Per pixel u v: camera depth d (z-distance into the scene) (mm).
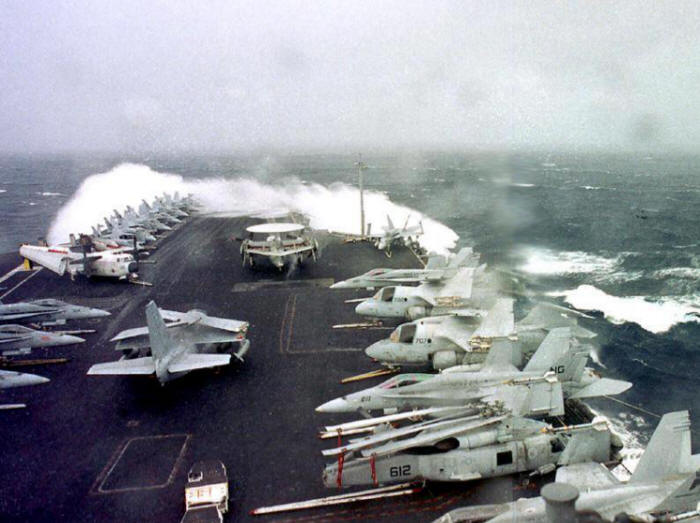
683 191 140500
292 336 40438
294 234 65812
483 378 27438
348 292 50875
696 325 51094
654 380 39719
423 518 21281
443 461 22562
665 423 19953
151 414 29734
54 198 158375
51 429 28391
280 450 26047
